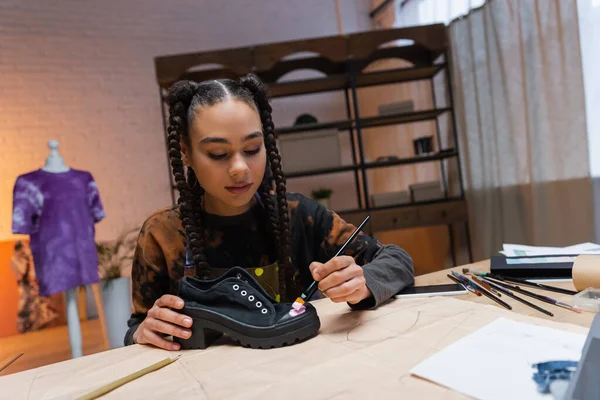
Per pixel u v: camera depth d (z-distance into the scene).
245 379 0.52
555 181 2.23
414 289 0.87
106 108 3.50
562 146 2.16
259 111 0.88
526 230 2.49
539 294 0.76
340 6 4.00
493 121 2.61
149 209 3.59
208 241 0.95
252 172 0.77
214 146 0.74
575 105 2.07
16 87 3.27
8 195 3.23
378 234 3.61
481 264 1.07
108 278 2.50
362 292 0.74
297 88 3.15
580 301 0.68
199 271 0.88
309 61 3.25
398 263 0.90
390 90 3.62
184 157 0.84
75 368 0.64
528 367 0.46
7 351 2.67
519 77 2.39
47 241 2.30
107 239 3.46
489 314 0.65
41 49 3.34
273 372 0.53
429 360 0.50
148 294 0.99
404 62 3.29
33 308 3.11
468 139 2.86
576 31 2.03
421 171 3.36
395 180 3.61
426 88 3.27
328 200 3.24
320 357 0.56
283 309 0.67
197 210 0.94
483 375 0.45
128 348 0.71
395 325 0.65
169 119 0.83
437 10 3.08
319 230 1.08
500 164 2.58
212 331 0.69
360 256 1.04
